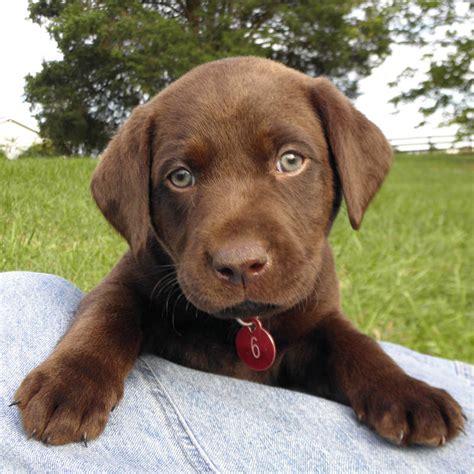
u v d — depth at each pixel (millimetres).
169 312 390
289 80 421
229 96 391
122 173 412
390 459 317
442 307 792
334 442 318
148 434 296
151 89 3053
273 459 297
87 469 267
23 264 612
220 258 334
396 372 360
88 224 789
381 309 760
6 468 261
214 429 304
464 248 1141
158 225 407
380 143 445
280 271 349
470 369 511
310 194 394
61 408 291
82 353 323
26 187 822
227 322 392
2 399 294
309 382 415
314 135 405
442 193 2072
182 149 384
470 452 337
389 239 1095
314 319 406
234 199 364
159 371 335
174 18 3428
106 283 404
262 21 3727
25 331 338
